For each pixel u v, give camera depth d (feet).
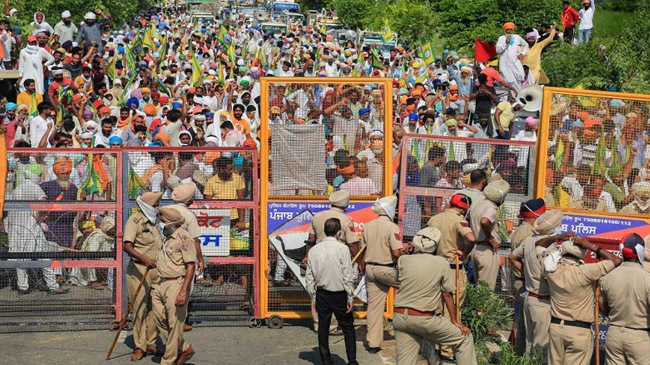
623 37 91.81
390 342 35.73
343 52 111.04
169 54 108.06
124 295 36.35
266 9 237.66
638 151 37.45
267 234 37.06
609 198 37.60
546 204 37.40
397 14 137.59
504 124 56.29
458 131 54.60
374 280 34.12
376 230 34.06
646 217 37.60
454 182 37.60
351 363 32.04
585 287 28.60
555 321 29.09
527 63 70.64
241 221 37.11
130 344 34.65
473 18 124.98
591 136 37.37
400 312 29.09
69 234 36.32
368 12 161.27
